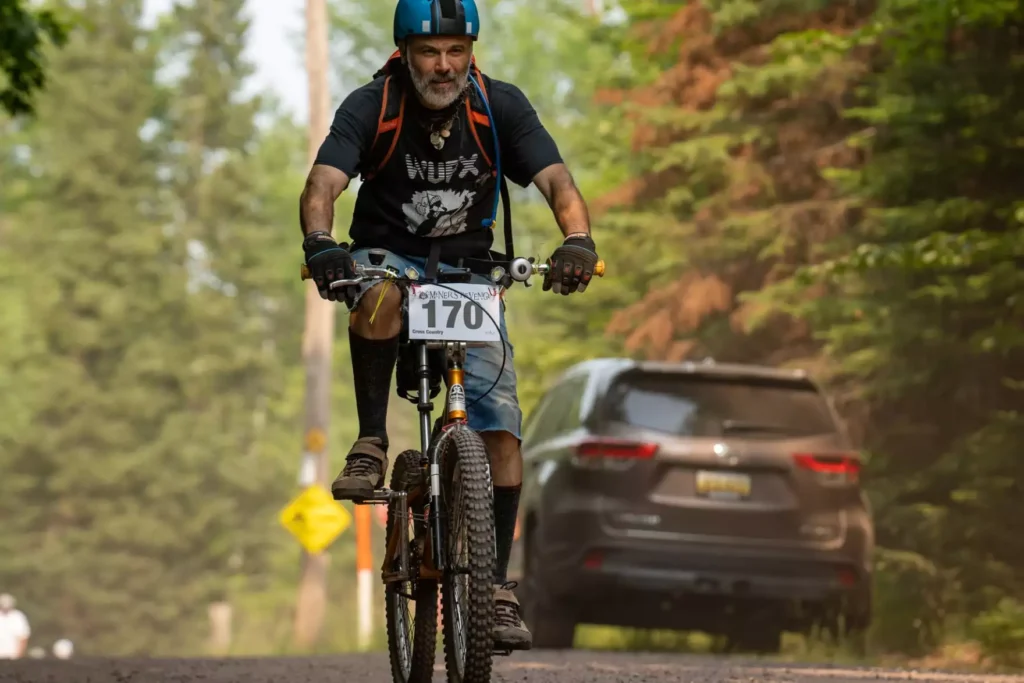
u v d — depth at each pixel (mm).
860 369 30719
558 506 21266
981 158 28406
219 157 146750
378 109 10656
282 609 114062
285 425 133250
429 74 10320
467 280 10820
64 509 116875
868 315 30000
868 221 33938
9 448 118125
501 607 10680
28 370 123438
